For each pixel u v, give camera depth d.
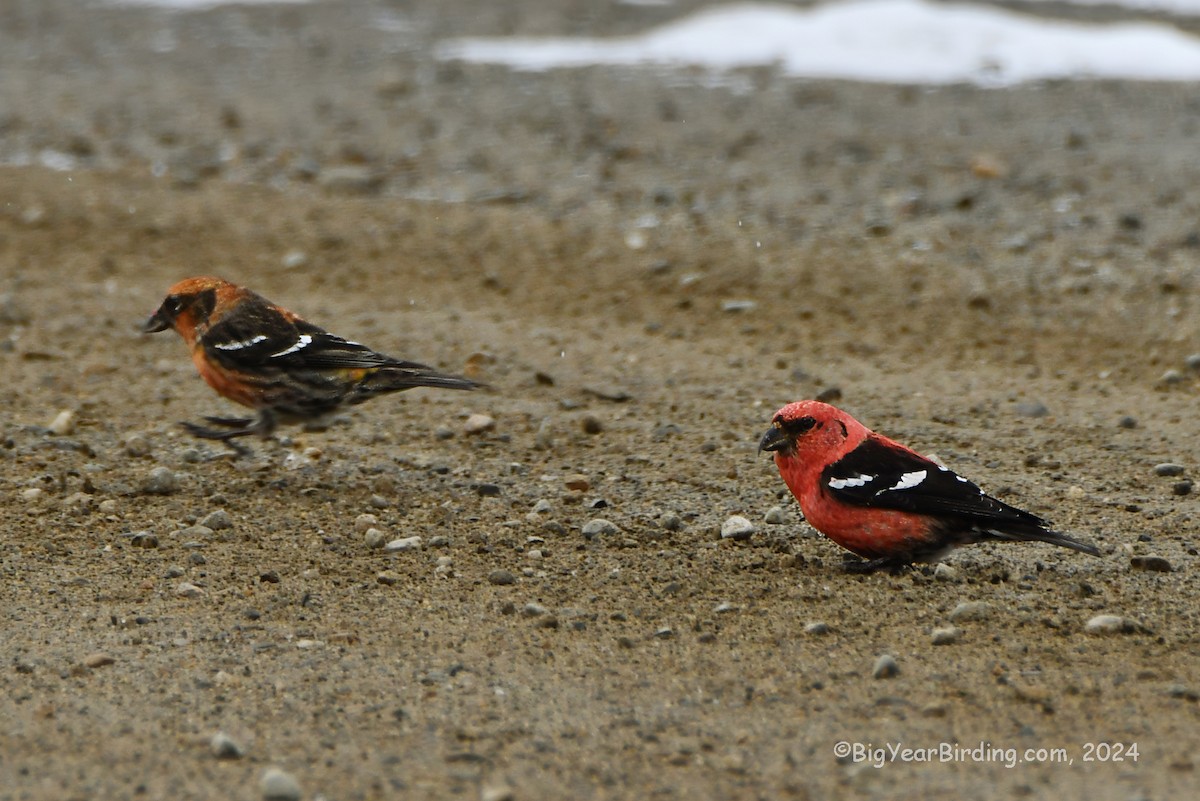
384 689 8.20
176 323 11.84
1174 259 17.88
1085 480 11.78
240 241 19.53
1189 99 26.41
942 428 13.17
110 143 24.73
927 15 32.41
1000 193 21.00
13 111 27.22
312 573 9.98
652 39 32.94
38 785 7.18
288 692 8.16
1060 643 8.75
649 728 7.73
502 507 11.36
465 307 17.17
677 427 13.25
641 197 21.23
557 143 24.31
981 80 28.30
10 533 10.62
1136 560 9.88
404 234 19.73
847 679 8.28
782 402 13.98
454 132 25.20
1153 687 8.12
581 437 13.08
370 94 28.41
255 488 11.73
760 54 30.89
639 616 9.23
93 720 7.84
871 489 9.59
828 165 22.73
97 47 34.22
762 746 7.53
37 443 12.67
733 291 17.45
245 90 29.12
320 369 11.52
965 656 8.55
